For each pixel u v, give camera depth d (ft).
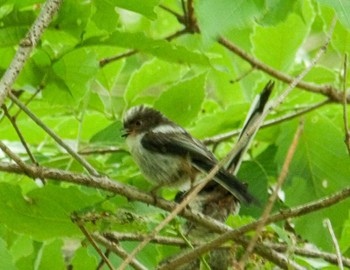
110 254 35.12
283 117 42.96
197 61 36.50
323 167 42.83
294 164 42.83
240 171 41.88
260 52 45.39
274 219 29.68
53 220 32.42
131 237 34.68
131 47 36.04
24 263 37.78
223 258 34.22
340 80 43.70
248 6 26.09
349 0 25.86
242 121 43.29
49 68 35.65
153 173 38.01
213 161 37.32
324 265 34.55
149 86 44.78
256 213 40.70
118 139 39.99
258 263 32.22
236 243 32.37
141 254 34.99
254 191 41.34
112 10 34.99
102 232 33.55
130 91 44.68
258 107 36.09
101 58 43.09
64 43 36.45
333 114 46.19
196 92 42.34
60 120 43.47
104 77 43.86
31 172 29.84
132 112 39.75
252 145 45.37
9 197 31.94
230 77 49.47
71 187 31.37
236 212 38.75
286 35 44.73
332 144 42.86
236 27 25.91
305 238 40.09
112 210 31.78
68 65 35.70
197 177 37.70
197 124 43.24
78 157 32.22
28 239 40.09
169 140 37.83
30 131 43.11
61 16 34.99
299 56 52.21
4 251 26.73
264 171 41.81
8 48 35.27
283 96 29.76
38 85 35.99
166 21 54.03
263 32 44.57
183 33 43.57
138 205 32.37
